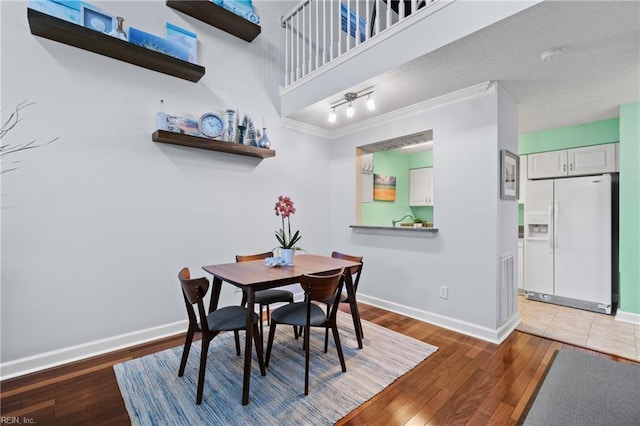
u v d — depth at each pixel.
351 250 3.92
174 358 2.25
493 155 2.60
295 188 3.77
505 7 1.73
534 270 3.83
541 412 1.67
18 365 2.01
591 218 3.40
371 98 2.94
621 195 3.07
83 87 2.27
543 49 2.05
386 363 2.18
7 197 1.99
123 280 2.46
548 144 3.96
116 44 2.23
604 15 1.68
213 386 1.88
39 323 2.10
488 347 2.47
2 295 1.97
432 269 3.03
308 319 1.88
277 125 3.58
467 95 2.75
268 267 2.31
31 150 2.06
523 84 2.61
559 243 3.63
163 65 2.54
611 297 3.41
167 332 2.69
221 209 3.08
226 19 2.95
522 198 4.16
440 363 2.20
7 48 1.99
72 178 2.22
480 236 2.68
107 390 1.85
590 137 3.64
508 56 2.14
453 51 2.08
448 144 2.92
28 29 2.06
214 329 1.79
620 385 1.92
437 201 3.00
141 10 2.56
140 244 2.55
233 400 1.74
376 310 3.43
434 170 3.03
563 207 3.60
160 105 2.66
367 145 3.79
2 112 1.97
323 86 2.98
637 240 3.00
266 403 1.72
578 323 3.01
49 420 1.58
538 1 1.60
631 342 2.56
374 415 1.64
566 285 3.57
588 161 3.63
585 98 2.90
